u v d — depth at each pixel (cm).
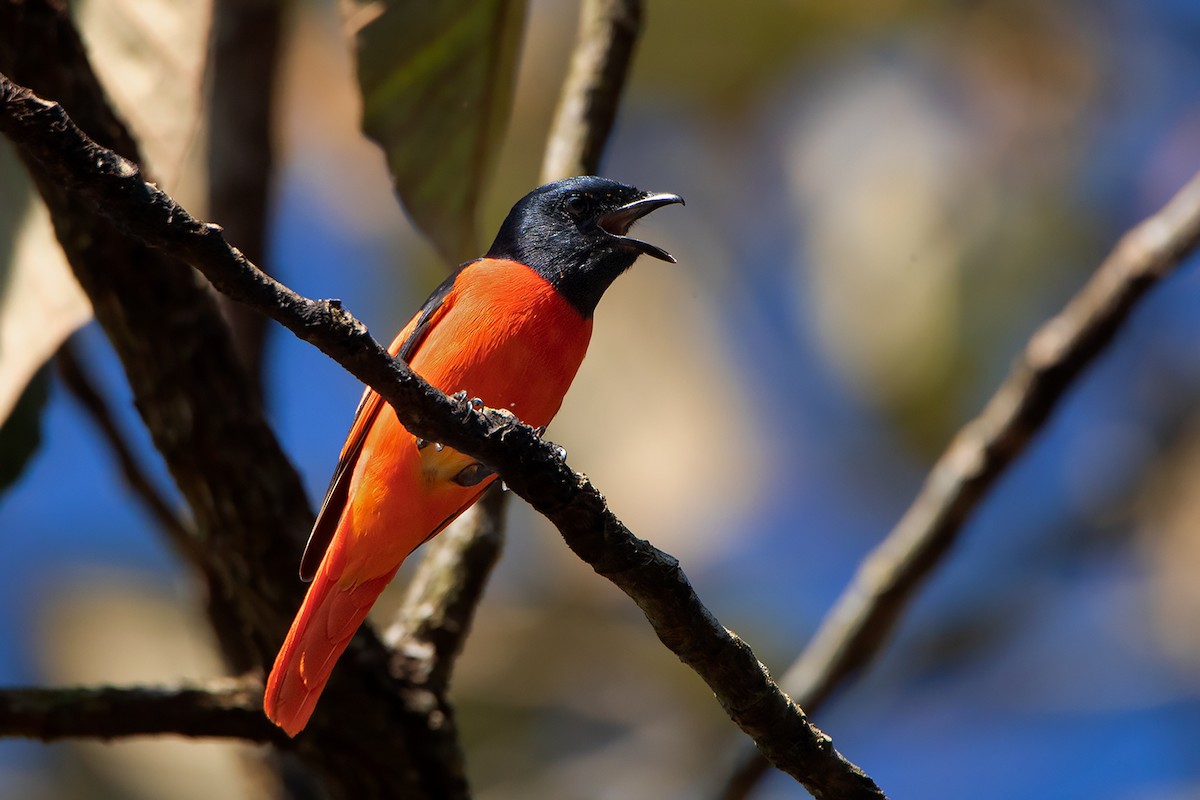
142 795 1177
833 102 1266
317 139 1307
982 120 1254
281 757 874
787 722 536
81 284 650
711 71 1278
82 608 1283
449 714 709
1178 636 1384
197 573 857
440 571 739
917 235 1206
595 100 847
